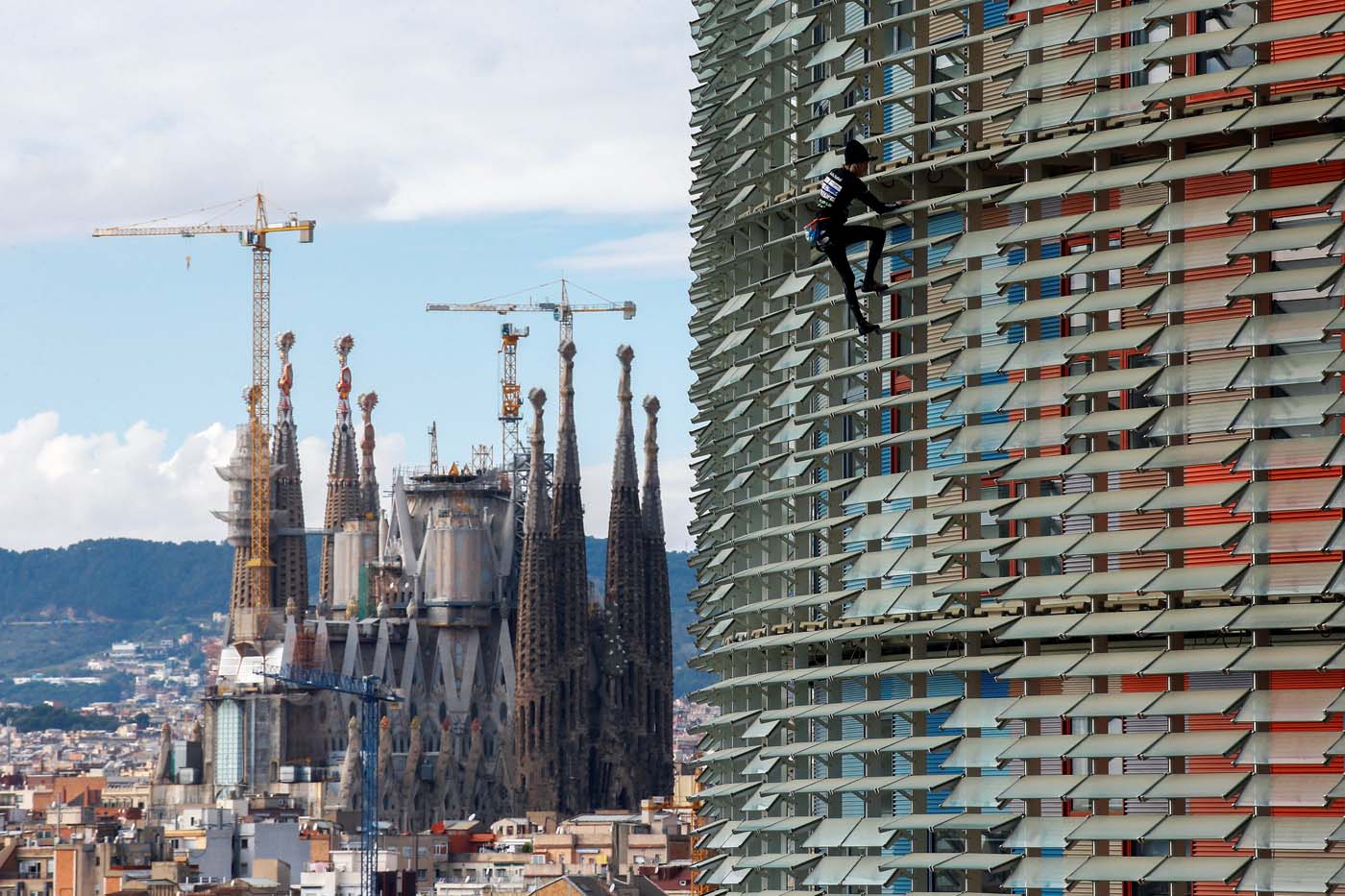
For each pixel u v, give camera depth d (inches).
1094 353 4574.3
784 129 5521.7
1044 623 4537.4
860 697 5103.3
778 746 5255.9
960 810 4817.9
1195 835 4271.7
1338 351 4291.3
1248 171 4328.3
